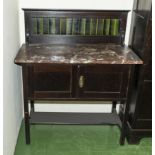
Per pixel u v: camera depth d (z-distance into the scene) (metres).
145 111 2.12
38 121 2.23
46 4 2.19
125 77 1.95
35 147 2.14
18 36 2.17
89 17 2.21
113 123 2.28
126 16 2.22
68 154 2.07
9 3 1.77
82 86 1.95
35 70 1.87
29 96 1.95
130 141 2.23
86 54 1.99
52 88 1.94
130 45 2.28
